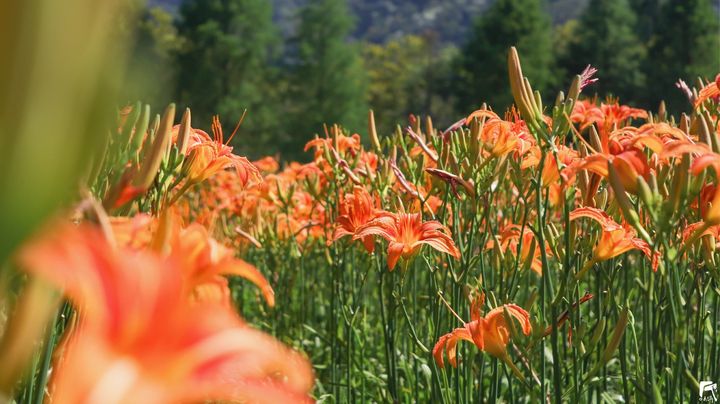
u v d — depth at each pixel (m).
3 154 0.31
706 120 2.36
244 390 0.54
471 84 44.03
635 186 1.95
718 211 1.93
